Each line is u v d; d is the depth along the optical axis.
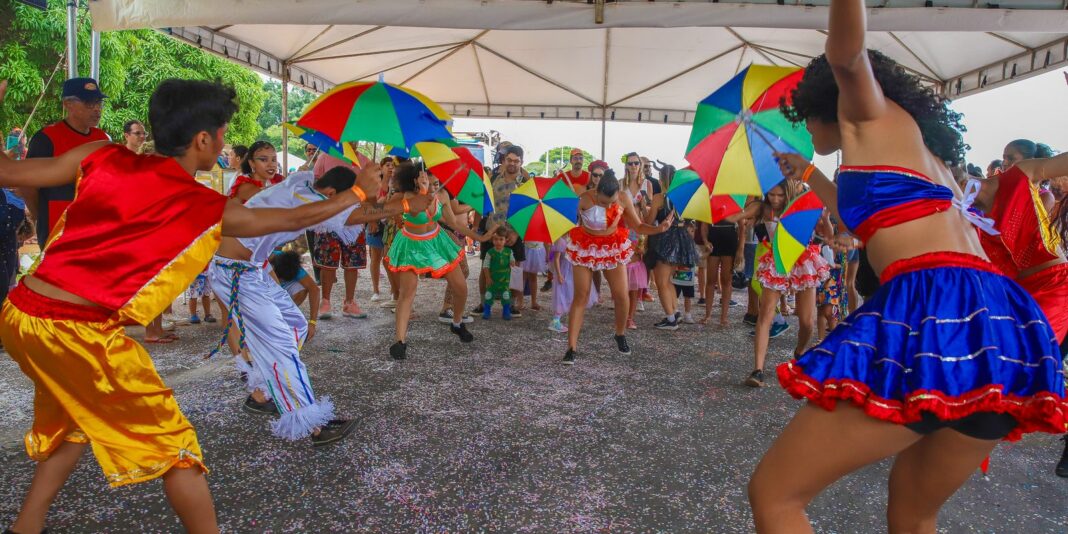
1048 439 3.69
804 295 4.93
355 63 9.97
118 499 2.74
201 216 1.97
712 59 9.91
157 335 5.44
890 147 1.63
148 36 15.62
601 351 5.65
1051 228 2.64
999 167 6.79
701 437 3.65
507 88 11.72
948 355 1.45
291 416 3.22
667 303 6.65
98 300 1.91
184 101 2.08
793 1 5.10
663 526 2.66
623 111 12.81
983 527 2.70
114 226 1.92
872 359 1.51
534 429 3.71
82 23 12.94
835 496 2.92
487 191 4.90
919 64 8.43
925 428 1.50
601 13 5.27
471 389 4.44
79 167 1.99
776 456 1.61
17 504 2.69
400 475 3.08
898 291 1.56
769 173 2.41
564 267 6.43
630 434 3.67
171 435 2.01
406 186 5.12
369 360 5.14
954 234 1.61
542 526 2.64
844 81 1.57
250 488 2.91
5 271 4.32
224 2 5.51
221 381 4.42
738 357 5.53
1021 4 4.93
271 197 3.46
